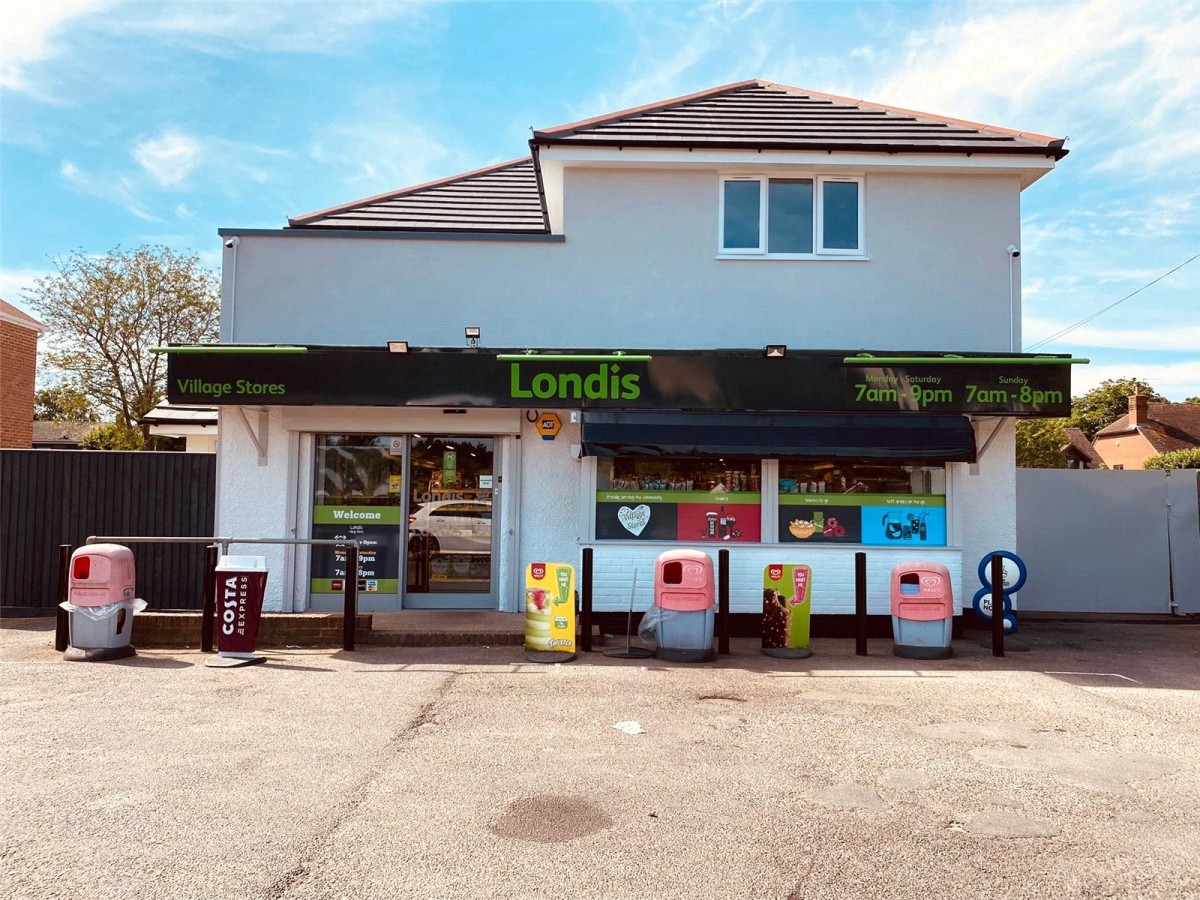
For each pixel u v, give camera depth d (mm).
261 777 5160
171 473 11727
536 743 5906
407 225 11844
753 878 3961
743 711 6812
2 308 24516
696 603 8711
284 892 3744
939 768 5492
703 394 9742
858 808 4812
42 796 4801
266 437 10703
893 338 10914
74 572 8430
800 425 10039
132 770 5238
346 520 10875
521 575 10758
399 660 8570
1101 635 10820
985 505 10789
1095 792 5102
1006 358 9789
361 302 10867
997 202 11055
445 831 4422
